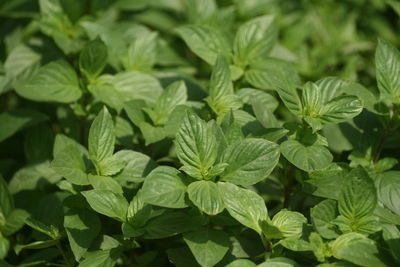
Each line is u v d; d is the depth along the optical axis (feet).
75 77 3.47
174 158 3.38
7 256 3.42
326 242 3.09
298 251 3.14
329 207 3.13
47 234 3.18
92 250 3.19
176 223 3.14
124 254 3.30
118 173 3.21
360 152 3.36
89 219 3.19
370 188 3.09
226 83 3.32
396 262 3.08
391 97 3.28
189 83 3.63
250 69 3.54
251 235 3.26
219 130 3.15
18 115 3.62
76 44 3.67
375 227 3.11
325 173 3.20
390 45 3.30
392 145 3.38
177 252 3.19
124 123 3.44
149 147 3.45
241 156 3.11
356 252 3.05
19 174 3.45
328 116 3.15
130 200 3.25
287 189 3.28
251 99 3.29
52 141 3.62
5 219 3.34
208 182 3.08
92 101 3.51
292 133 3.21
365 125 3.40
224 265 3.14
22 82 3.55
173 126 3.27
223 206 3.05
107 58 3.52
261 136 3.19
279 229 3.05
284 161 3.24
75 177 3.16
